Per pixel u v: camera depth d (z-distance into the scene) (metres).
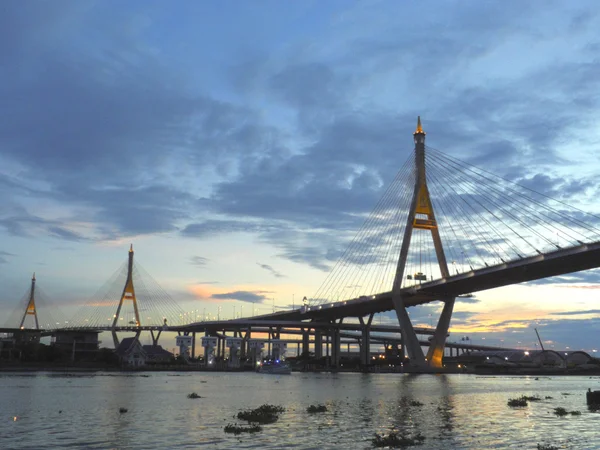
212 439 33.91
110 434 35.81
